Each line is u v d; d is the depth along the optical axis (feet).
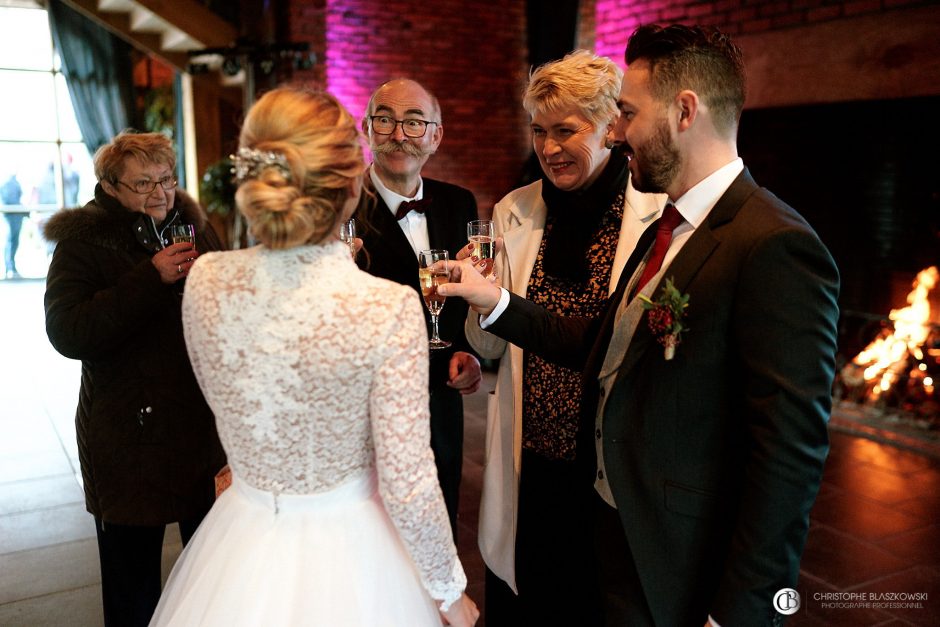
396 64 21.30
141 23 24.07
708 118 4.27
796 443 3.87
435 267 5.66
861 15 13.04
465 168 22.62
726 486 4.36
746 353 4.00
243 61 21.58
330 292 3.84
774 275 3.93
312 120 3.77
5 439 14.76
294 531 4.19
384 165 7.57
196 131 27.68
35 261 34.94
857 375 15.78
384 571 4.33
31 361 20.89
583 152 6.07
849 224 15.69
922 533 10.66
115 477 6.59
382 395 3.84
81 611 8.86
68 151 34.60
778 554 3.96
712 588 4.46
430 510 3.97
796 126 16.05
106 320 6.09
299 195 3.74
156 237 6.87
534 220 6.76
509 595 6.86
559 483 6.40
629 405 4.58
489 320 5.63
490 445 6.86
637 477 4.53
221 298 3.90
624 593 4.73
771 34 14.67
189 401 6.72
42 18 33.22
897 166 14.60
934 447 13.58
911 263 14.83
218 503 4.64
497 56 22.49
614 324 5.03
